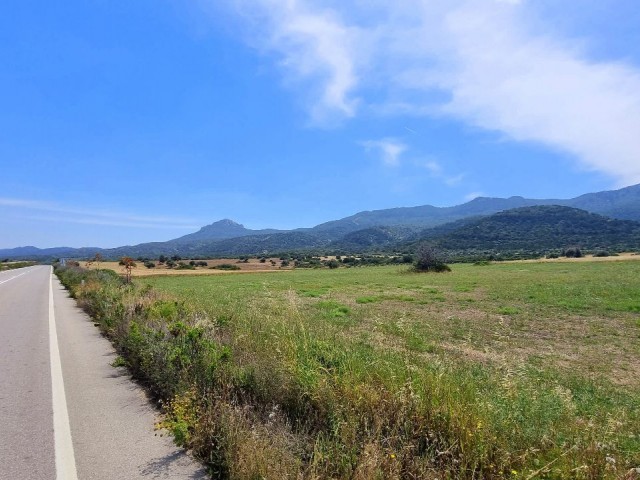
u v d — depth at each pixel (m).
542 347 11.08
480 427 3.61
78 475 3.97
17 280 40.06
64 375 7.50
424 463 3.39
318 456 3.44
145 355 6.85
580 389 7.21
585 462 3.46
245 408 4.36
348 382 4.46
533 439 3.81
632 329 13.59
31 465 4.20
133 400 6.14
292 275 58.97
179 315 9.92
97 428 5.10
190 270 81.00
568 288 25.88
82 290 20.72
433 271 51.97
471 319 15.54
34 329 12.58
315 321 11.30
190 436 4.46
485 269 56.94
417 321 14.74
